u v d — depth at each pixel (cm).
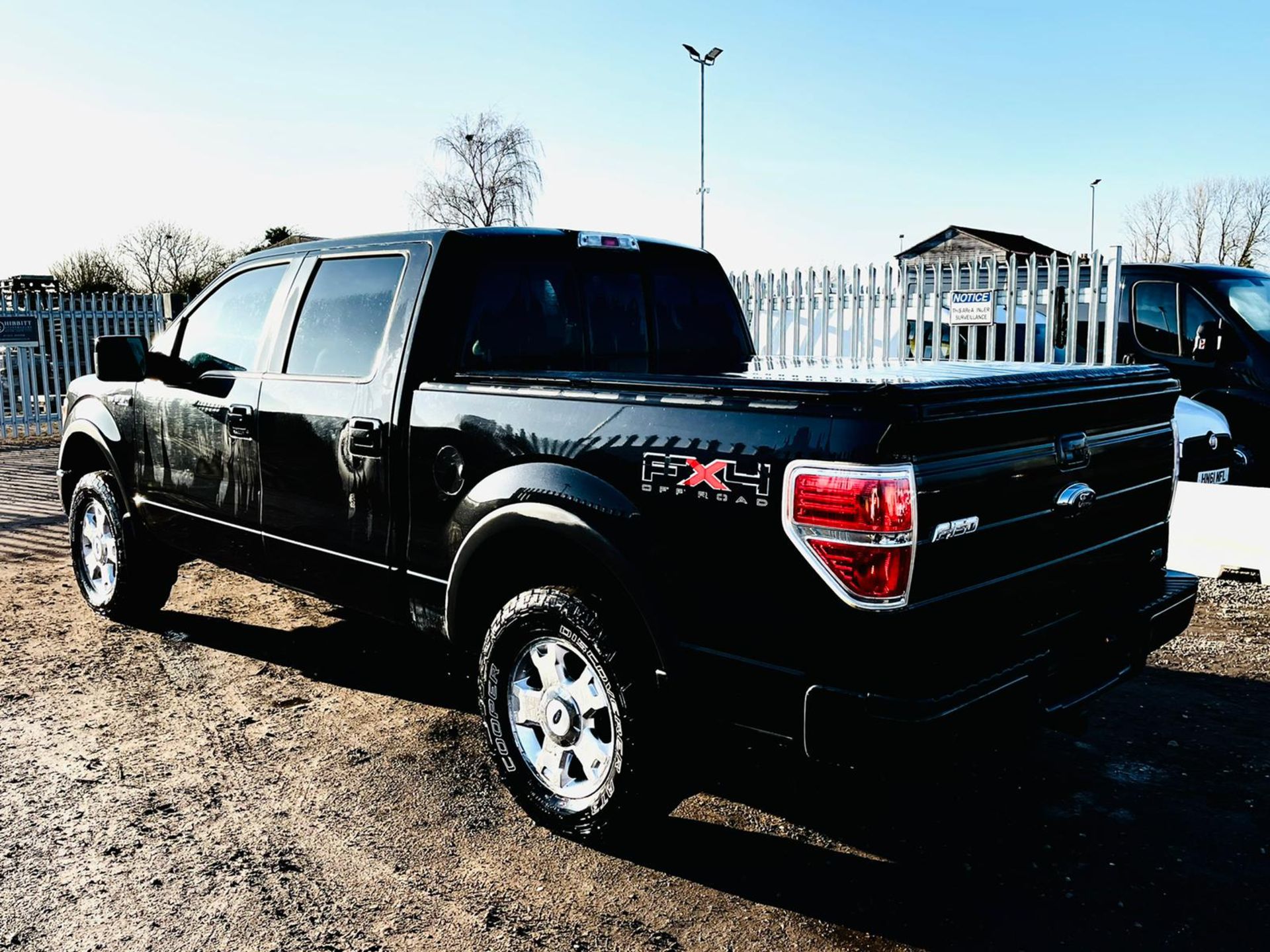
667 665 284
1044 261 1026
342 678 473
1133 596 335
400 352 366
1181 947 271
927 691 248
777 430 258
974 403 253
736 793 363
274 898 294
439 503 349
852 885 302
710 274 476
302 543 410
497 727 335
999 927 280
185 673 477
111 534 534
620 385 300
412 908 290
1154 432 339
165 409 478
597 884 303
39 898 294
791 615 256
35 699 443
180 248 4619
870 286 1166
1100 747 397
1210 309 873
